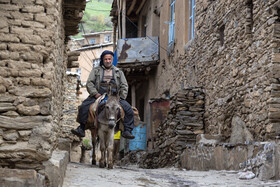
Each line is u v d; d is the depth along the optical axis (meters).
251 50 10.03
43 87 5.33
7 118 5.11
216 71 12.73
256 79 9.62
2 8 5.42
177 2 18.59
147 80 24.02
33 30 5.45
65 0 9.84
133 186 6.35
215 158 9.59
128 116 8.88
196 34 15.29
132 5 24.91
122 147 22.11
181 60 17.42
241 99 10.54
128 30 28.17
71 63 14.42
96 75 9.25
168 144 13.91
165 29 20.91
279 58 8.78
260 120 9.27
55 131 6.75
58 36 6.69
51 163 5.02
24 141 5.13
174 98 13.88
